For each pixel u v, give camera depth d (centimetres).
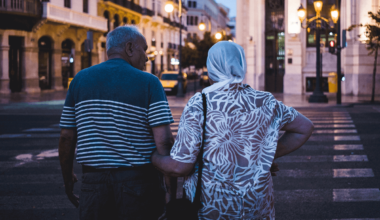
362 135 941
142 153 225
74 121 238
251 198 196
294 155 732
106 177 221
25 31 2700
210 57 211
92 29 3378
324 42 2469
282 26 2564
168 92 2600
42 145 835
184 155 196
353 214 429
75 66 3262
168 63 6153
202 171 200
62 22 2892
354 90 2384
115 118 221
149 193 225
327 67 2456
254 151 199
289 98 2091
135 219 220
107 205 222
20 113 1466
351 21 2367
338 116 1327
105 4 3819
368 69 2358
